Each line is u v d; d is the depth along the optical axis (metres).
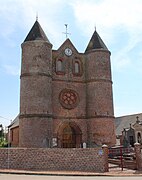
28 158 19.92
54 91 30.73
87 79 32.34
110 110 31.02
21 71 29.83
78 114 31.28
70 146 30.75
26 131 27.47
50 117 28.48
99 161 19.84
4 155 19.95
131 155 24.06
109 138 30.05
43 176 15.90
